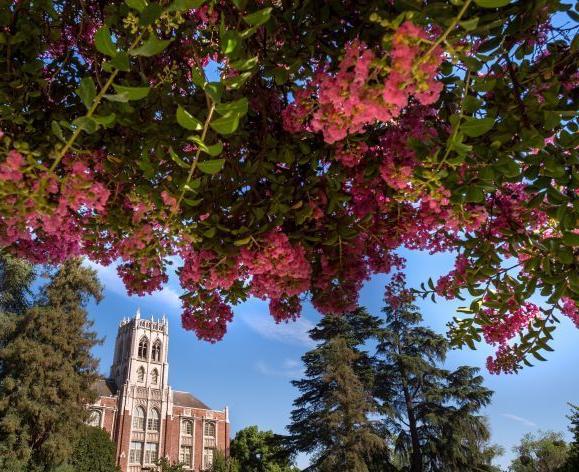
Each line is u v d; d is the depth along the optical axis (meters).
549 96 2.46
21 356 30.02
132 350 71.06
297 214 3.10
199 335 4.03
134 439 65.38
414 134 2.82
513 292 3.65
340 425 29.42
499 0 1.76
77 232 3.57
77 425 32.12
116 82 3.16
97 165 3.07
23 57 2.95
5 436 28.19
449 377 30.47
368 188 3.41
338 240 3.45
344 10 2.76
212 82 2.00
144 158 2.93
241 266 3.43
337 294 3.97
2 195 2.33
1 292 31.66
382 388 32.16
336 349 30.58
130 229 3.24
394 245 3.76
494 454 28.91
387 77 2.04
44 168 2.33
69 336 32.97
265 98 3.23
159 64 3.28
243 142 3.30
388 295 4.81
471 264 3.68
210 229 2.91
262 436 67.88
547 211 2.68
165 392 70.94
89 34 3.54
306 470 28.62
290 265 3.03
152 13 1.92
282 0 2.87
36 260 3.93
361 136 3.03
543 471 50.12
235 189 3.23
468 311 4.18
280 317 4.20
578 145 2.42
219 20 2.89
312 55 2.88
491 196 3.37
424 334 32.06
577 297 2.97
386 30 2.44
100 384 70.50
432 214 3.27
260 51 2.90
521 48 2.72
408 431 30.33
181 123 2.02
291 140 3.26
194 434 71.88
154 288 4.08
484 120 2.18
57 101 3.36
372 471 28.27
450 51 1.92
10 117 2.77
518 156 2.62
